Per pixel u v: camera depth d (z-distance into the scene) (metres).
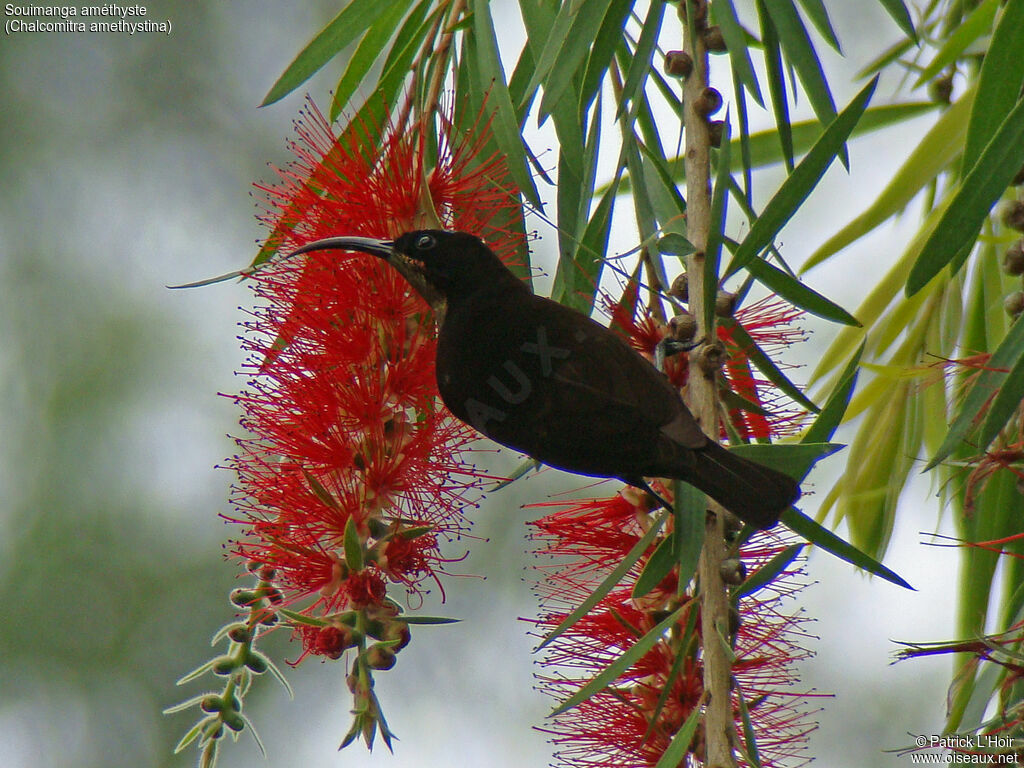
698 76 4.48
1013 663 4.45
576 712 4.48
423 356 4.49
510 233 4.52
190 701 4.47
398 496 4.49
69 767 4.95
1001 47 4.45
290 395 4.48
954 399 4.53
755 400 4.50
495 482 4.51
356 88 4.55
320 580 4.47
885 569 4.45
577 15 4.47
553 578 4.49
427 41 4.52
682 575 4.44
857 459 4.58
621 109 4.48
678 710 4.47
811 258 4.56
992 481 4.54
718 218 4.45
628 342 4.50
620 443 4.45
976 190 4.43
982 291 4.58
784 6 4.49
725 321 4.48
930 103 4.59
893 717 4.76
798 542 4.46
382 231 4.50
